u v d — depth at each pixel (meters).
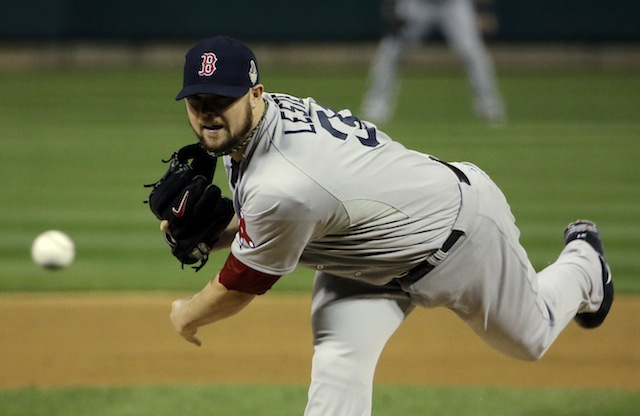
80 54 76.69
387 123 53.09
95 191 37.19
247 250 12.02
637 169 41.31
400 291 13.33
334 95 61.38
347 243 12.53
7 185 38.31
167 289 25.20
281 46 76.31
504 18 74.81
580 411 17.00
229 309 12.75
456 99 63.16
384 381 18.67
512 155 44.16
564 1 74.19
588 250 15.23
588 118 55.28
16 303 23.78
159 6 75.19
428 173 12.73
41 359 19.83
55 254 20.47
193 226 12.88
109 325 22.14
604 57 75.94
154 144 47.31
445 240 12.73
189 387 18.23
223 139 11.42
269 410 17.02
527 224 31.75
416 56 78.06
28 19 75.44
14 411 16.72
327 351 12.91
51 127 52.44
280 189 11.48
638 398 17.73
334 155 11.89
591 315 15.58
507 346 14.10
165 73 74.50
